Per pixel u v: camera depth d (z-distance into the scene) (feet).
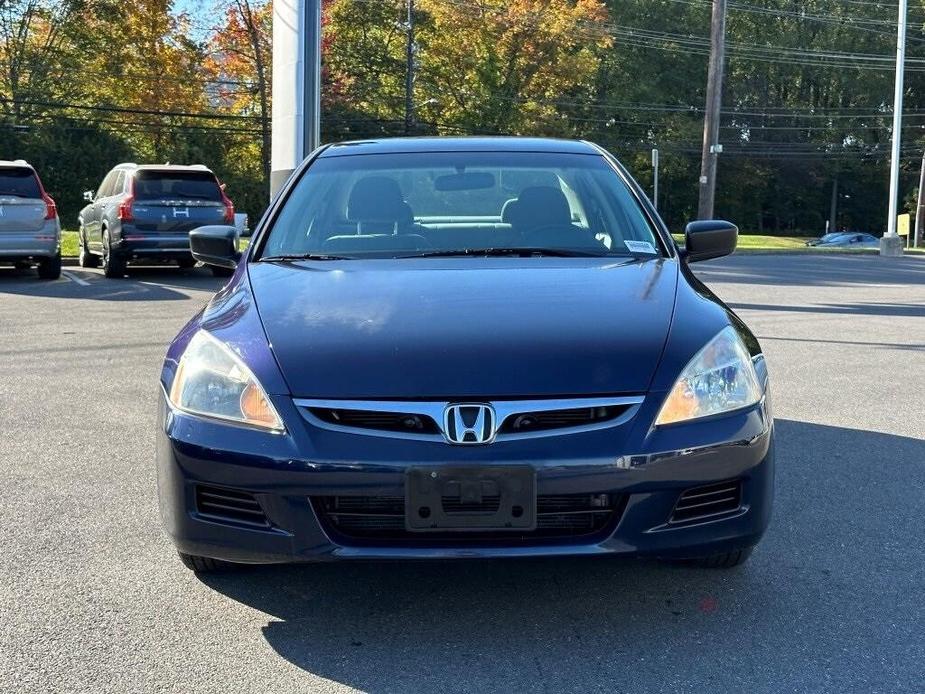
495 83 159.43
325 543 9.48
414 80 163.22
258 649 9.72
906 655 9.57
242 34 147.13
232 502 9.85
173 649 9.70
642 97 197.88
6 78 145.38
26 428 18.92
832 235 151.23
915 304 43.01
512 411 9.48
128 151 146.82
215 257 14.99
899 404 21.54
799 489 15.31
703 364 10.18
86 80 147.54
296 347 10.20
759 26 209.97
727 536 9.90
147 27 147.02
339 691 8.86
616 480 9.41
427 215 14.19
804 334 32.76
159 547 12.59
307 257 13.37
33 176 47.91
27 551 12.40
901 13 100.78
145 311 36.83
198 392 10.19
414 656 9.56
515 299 11.18
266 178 152.97
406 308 10.93
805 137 214.69
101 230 52.95
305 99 35.60
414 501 9.30
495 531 9.37
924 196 132.05
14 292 43.60
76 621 10.35
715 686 8.93
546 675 9.16
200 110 151.12
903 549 12.66
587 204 14.47
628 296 11.36
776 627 10.23
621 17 200.54
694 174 214.48
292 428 9.55
